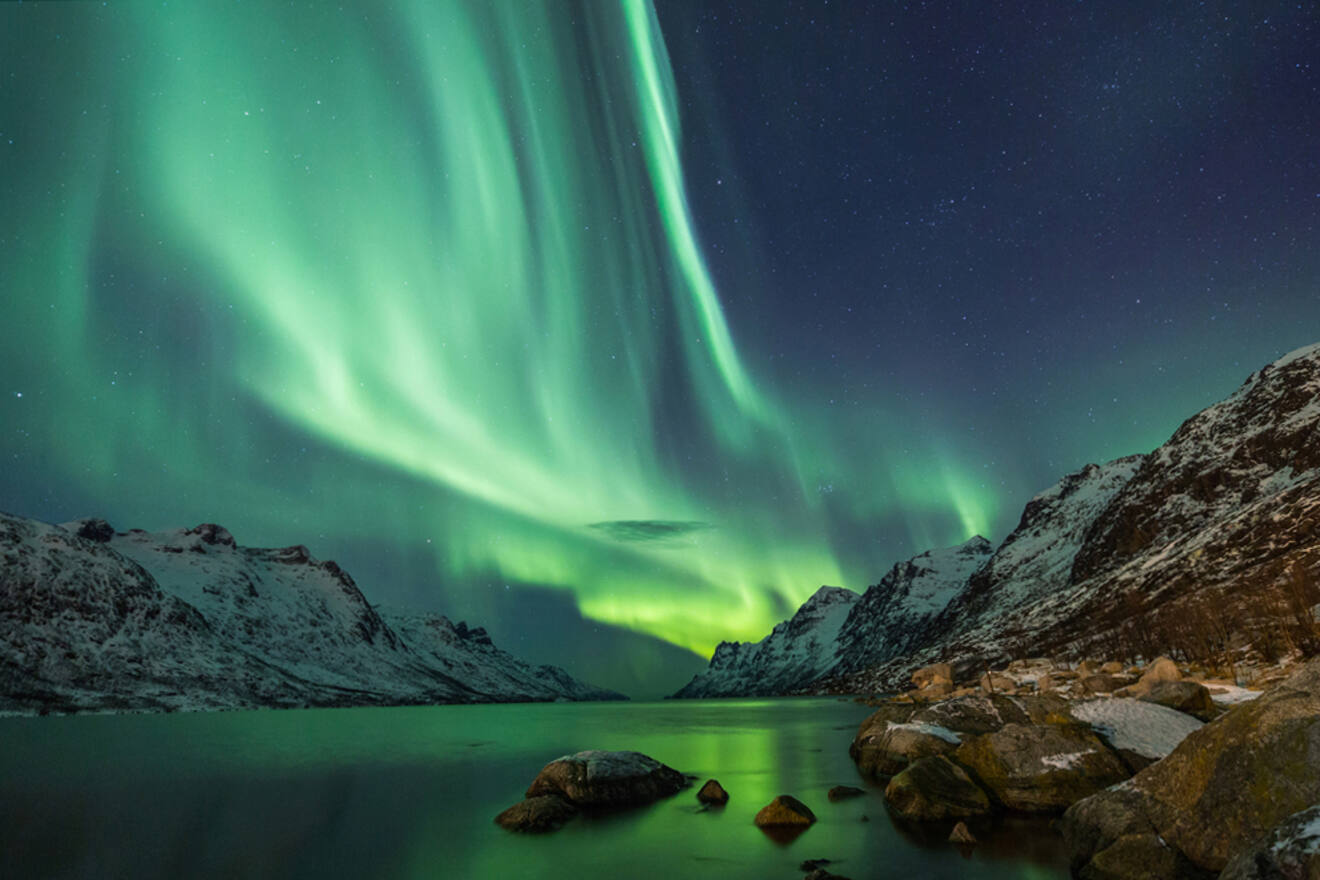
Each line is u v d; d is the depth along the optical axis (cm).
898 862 1541
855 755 3597
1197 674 6197
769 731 6588
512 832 1997
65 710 12375
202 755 4528
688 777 2977
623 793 2361
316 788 2994
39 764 3966
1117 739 2072
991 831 1778
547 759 4244
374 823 2172
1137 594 14562
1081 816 1438
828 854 1641
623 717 11081
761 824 1981
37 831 2058
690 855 1683
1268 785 1110
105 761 4147
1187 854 1177
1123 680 4697
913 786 2030
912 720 2848
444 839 1928
